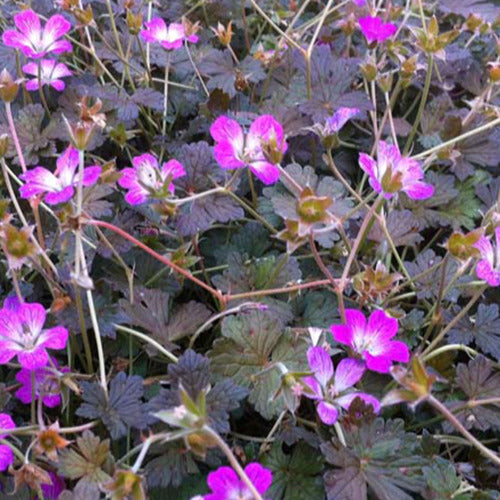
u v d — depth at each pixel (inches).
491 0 22.1
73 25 18.7
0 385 12.8
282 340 13.1
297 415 13.2
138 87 18.3
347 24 17.6
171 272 13.8
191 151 15.0
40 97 17.3
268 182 13.4
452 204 16.4
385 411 13.4
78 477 11.9
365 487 11.7
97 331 12.7
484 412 13.0
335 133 14.7
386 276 12.7
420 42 15.8
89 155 15.9
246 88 17.8
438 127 17.6
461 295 14.8
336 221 12.2
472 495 12.2
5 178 13.8
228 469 10.5
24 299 14.1
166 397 12.3
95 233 14.5
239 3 19.9
